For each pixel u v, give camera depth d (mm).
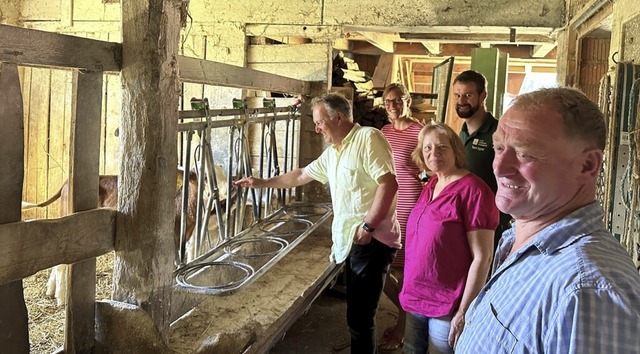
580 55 4082
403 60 7992
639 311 782
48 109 5434
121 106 1852
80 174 1732
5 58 1392
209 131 2801
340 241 2730
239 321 2318
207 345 1965
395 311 3990
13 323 1553
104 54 1758
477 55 4910
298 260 3299
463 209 2096
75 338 1806
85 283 1835
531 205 980
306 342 3416
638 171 2309
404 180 3422
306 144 4598
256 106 4777
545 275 895
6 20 5246
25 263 1494
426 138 2203
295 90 4184
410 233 2312
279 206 4168
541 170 946
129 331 1843
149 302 1882
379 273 2709
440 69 5590
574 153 935
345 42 6309
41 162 5492
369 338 2748
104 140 5199
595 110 937
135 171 1847
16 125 1471
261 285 2793
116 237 1879
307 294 2742
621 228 2559
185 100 4977
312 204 4238
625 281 809
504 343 931
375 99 5461
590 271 825
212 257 2824
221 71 2773
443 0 4566
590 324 790
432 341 2219
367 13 4699
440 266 2148
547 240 925
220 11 4922
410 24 4633
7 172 1451
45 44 1514
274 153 3816
